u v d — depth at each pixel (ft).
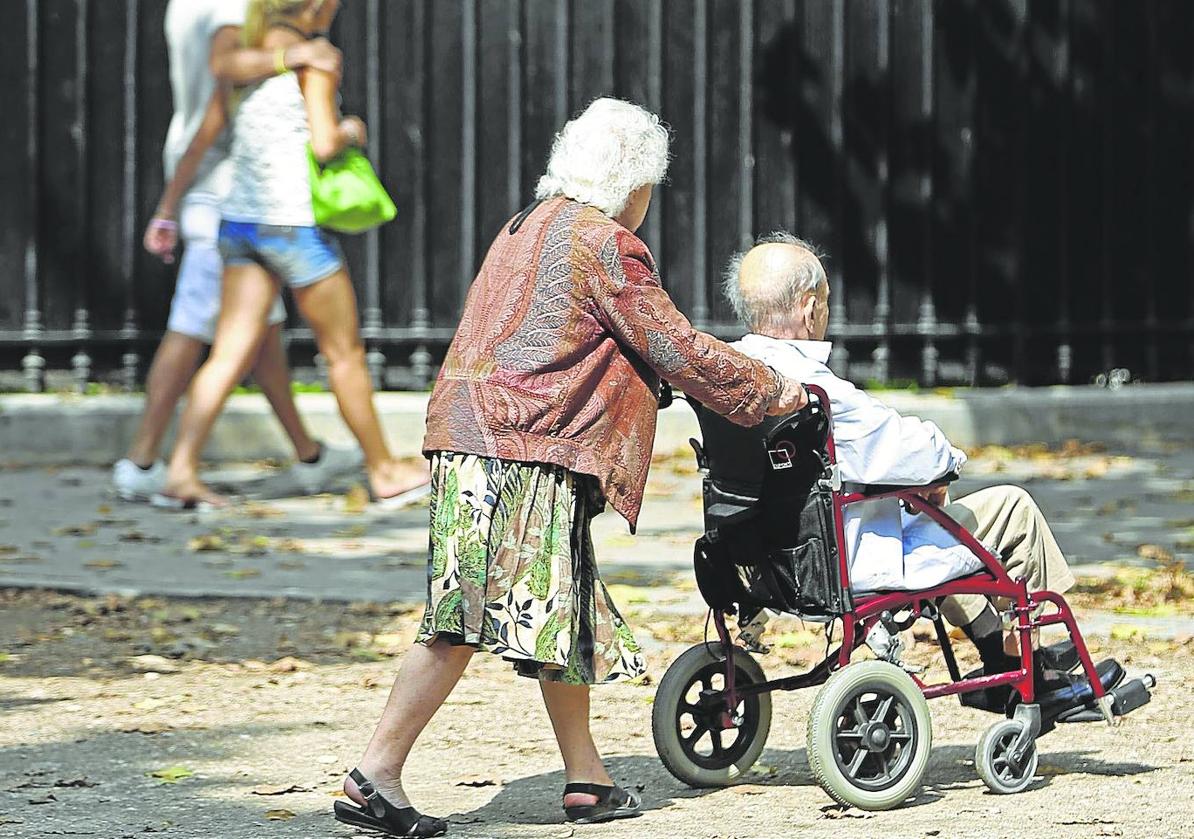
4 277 139.03
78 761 61.67
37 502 118.52
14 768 60.59
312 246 112.16
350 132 110.22
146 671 75.87
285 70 109.70
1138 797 56.29
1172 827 52.54
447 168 141.79
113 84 138.62
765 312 56.85
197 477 116.78
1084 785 58.08
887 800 54.90
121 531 107.86
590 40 142.31
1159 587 89.97
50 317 139.44
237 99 110.32
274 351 121.39
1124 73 148.56
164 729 66.13
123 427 135.44
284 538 106.01
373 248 140.97
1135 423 145.48
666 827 53.52
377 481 117.39
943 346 147.54
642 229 143.23
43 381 139.44
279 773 60.34
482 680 74.69
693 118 143.13
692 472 131.95
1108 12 147.43
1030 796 56.80
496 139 142.10
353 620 85.35
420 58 140.77
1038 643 59.77
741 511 55.36
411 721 52.85
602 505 54.19
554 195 54.60
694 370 52.29
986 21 145.79
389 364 142.10
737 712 59.72
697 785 58.59
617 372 52.80
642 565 98.22
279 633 82.94
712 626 82.23
